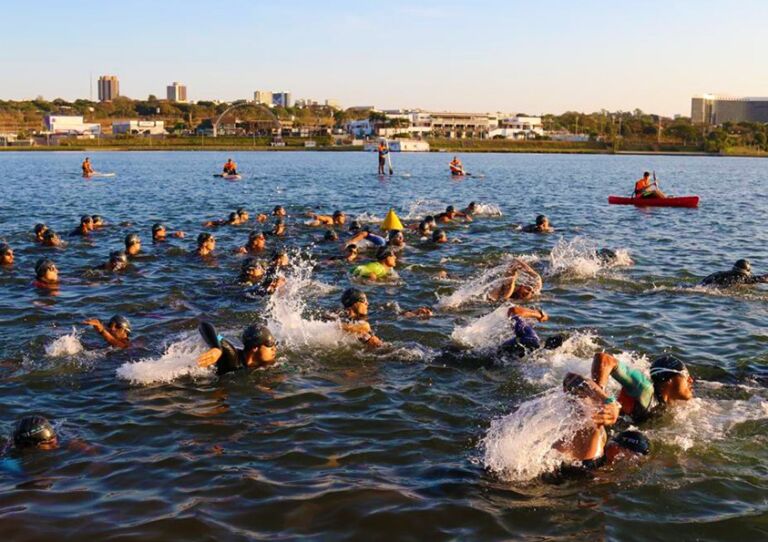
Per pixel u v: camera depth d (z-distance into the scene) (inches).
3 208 1289.4
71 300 557.9
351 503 260.4
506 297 563.8
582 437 294.0
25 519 248.7
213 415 341.1
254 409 348.5
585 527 247.1
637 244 887.7
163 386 377.7
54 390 373.4
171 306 542.3
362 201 1491.1
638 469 287.9
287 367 405.4
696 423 330.3
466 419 336.5
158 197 1555.1
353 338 446.6
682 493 270.4
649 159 5017.2
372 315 516.1
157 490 269.9
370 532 242.5
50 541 236.1
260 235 783.7
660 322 502.6
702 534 244.2
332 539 238.4
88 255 773.9
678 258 784.3
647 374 352.8
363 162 3732.8
